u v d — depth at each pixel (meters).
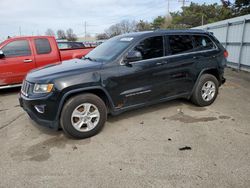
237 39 10.95
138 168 3.18
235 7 31.02
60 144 3.91
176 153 3.52
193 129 4.32
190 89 5.29
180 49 5.04
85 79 3.93
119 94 4.30
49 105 3.80
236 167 3.13
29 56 7.52
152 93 4.71
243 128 4.32
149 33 4.73
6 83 7.31
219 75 5.71
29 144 3.95
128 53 4.37
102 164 3.30
